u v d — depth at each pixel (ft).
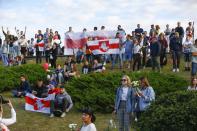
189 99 37.63
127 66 103.60
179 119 35.32
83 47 107.65
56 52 103.35
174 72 96.89
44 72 92.99
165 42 101.35
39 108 69.21
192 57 82.94
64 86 73.46
